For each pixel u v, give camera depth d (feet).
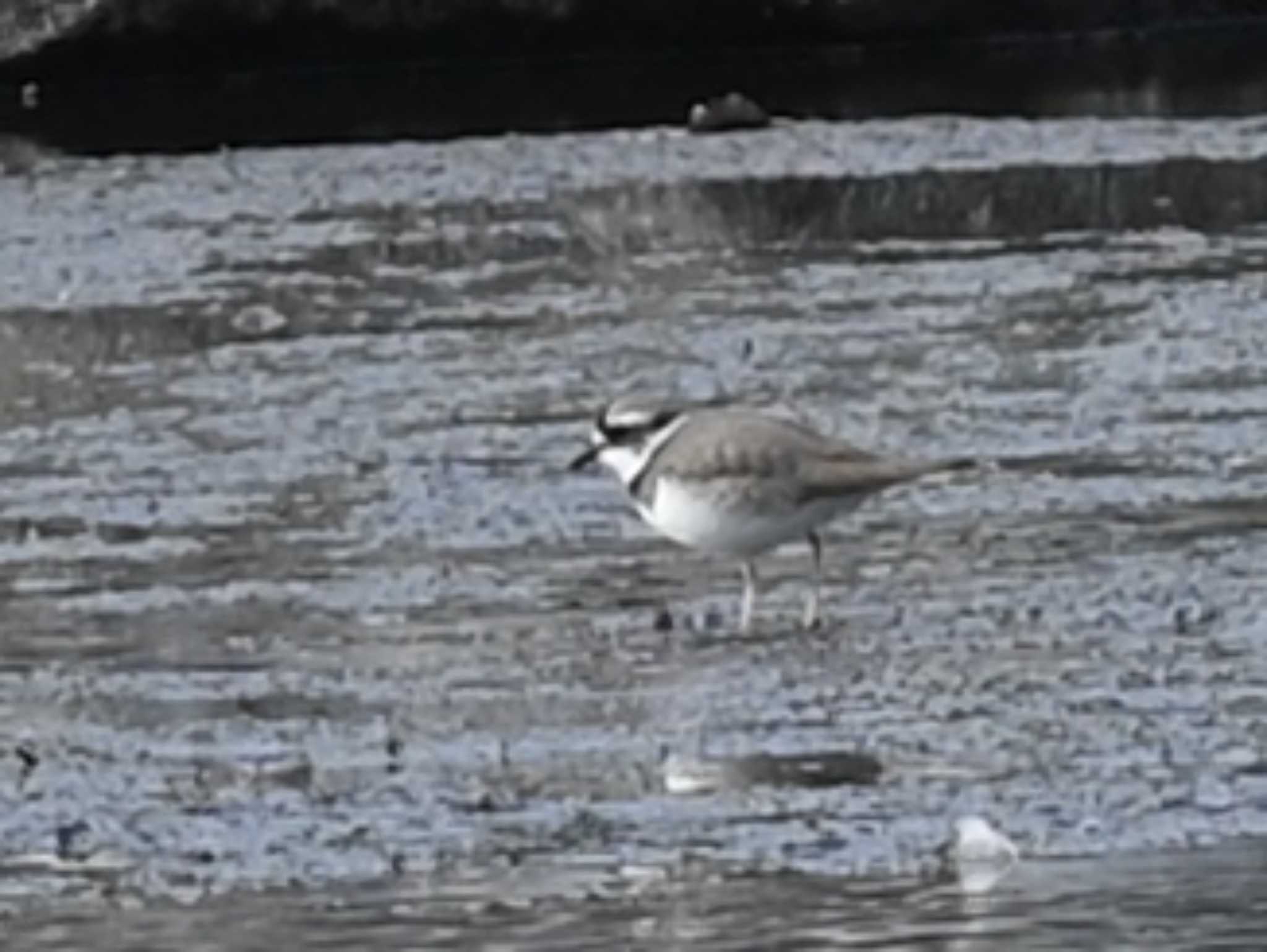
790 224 77.25
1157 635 43.24
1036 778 37.45
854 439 54.85
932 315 65.92
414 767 38.65
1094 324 64.39
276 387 61.11
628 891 34.19
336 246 75.56
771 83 98.68
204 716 41.11
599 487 52.42
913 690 41.04
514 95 97.60
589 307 68.08
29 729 40.86
